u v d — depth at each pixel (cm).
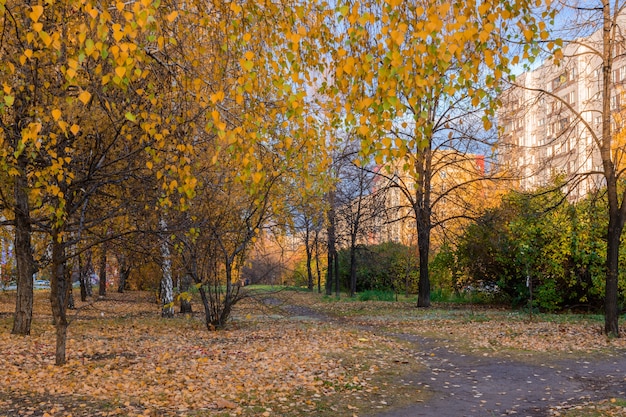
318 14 569
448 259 2462
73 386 750
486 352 1125
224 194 1235
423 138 488
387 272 3369
